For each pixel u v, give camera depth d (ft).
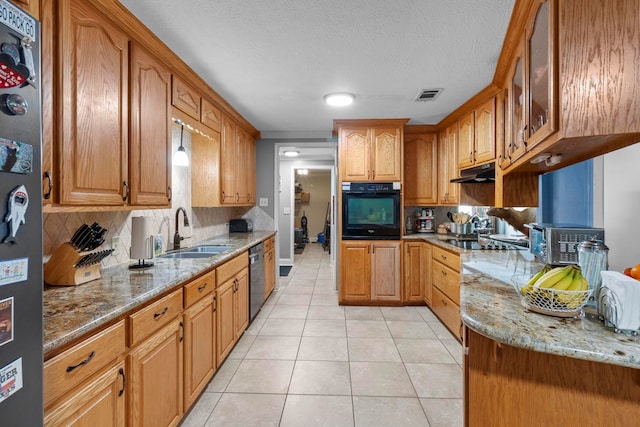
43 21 3.67
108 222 6.16
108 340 3.64
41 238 2.57
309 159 21.08
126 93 5.20
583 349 2.68
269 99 9.25
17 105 2.35
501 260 6.89
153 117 5.98
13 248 2.33
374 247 11.91
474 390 3.68
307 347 8.58
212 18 5.24
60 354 3.00
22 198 2.39
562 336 2.93
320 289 14.55
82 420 3.26
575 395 3.14
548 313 3.46
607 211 5.10
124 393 3.94
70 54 4.04
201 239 10.56
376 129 11.91
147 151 5.78
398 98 9.16
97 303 3.93
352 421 5.66
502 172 7.45
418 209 13.53
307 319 10.68
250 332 9.59
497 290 4.54
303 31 5.67
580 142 3.29
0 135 2.23
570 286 3.43
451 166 11.43
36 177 2.52
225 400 6.27
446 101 9.44
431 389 6.63
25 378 2.43
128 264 6.45
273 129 13.10
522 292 3.67
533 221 8.75
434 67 7.14
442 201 12.16
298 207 32.78
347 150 11.96
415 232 13.20
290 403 6.17
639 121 2.71
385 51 6.41
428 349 8.43
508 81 6.58
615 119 2.79
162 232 8.25
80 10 4.20
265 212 14.03
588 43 2.88
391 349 8.43
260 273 11.10
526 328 3.12
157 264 6.42
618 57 2.76
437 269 10.47
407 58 6.72
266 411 5.93
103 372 3.59
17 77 2.35
